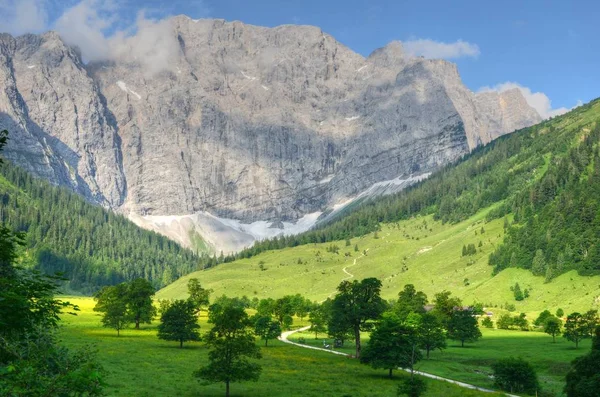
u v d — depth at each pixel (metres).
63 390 18.28
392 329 103.62
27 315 24.20
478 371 115.06
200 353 114.19
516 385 95.44
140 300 164.12
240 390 79.38
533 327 199.25
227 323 77.06
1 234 27.81
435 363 122.50
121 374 81.94
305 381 89.81
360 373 102.06
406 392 80.44
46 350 21.14
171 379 81.69
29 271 27.70
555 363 120.81
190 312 128.25
